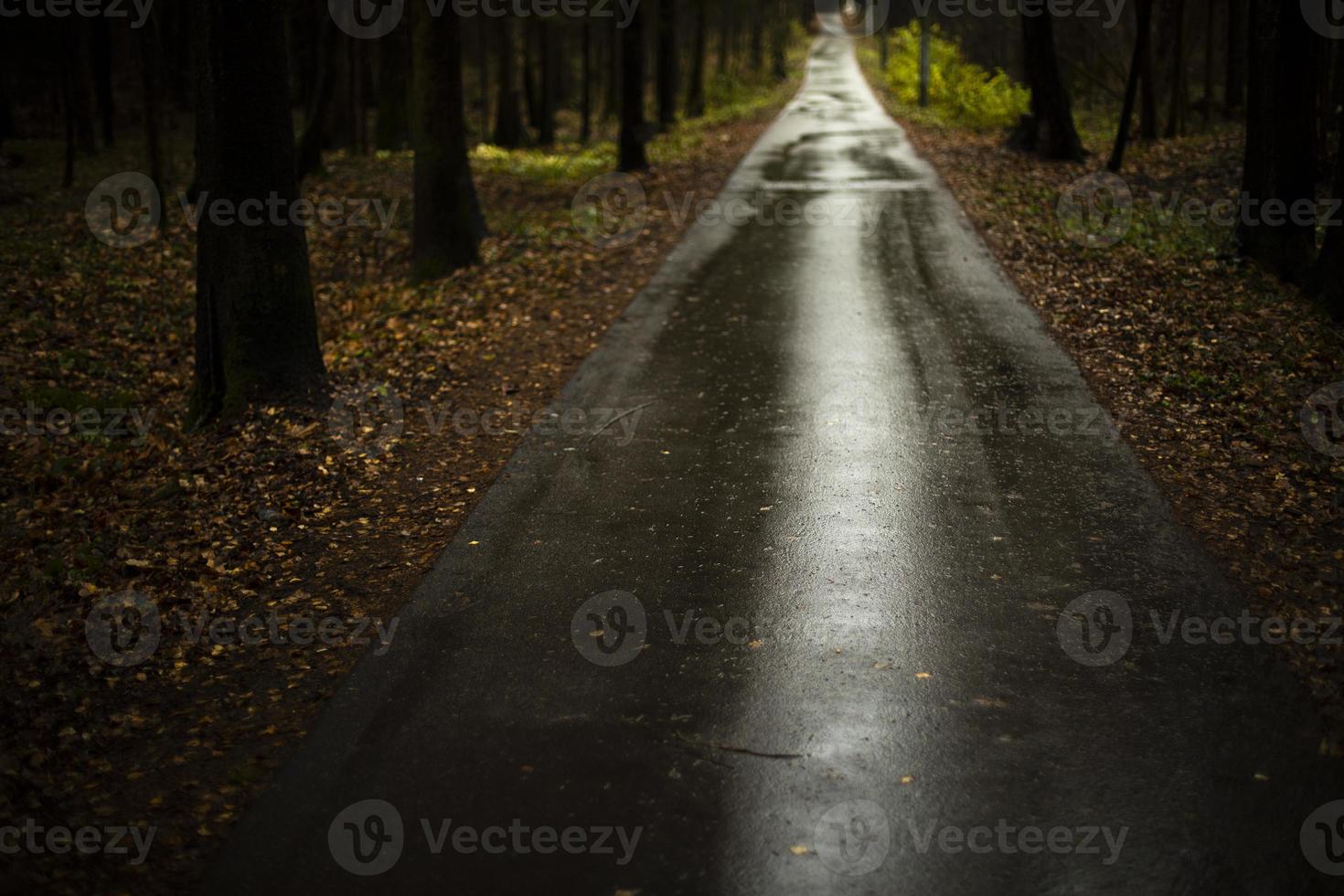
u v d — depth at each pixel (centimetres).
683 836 403
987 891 372
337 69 2334
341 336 1250
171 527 711
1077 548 630
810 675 508
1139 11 1962
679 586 602
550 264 1539
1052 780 429
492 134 3569
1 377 1032
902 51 5081
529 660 529
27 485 816
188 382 1125
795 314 1230
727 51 6875
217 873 392
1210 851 389
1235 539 629
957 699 486
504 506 723
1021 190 1936
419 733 473
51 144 2781
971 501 702
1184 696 481
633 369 1035
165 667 537
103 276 1417
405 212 2053
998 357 1023
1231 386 886
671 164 2766
